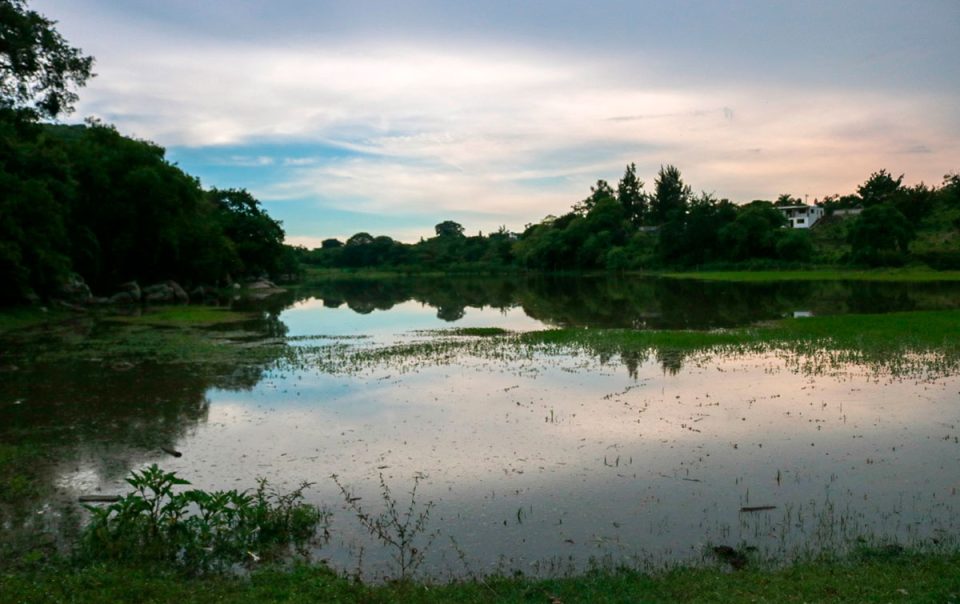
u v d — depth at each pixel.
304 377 18.89
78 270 48.59
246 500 8.87
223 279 75.81
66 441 12.71
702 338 25.27
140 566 7.62
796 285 60.69
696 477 10.55
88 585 6.85
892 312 35.41
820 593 6.45
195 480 10.65
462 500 9.76
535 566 7.72
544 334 27.61
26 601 6.37
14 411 15.02
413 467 11.19
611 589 6.75
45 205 36.38
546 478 10.61
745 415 14.16
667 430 13.15
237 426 13.73
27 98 25.83
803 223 120.56
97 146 50.66
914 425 13.21
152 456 11.84
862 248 79.56
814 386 16.81
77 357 22.80
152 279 57.59
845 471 10.73
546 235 125.81
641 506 9.45
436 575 7.52
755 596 6.42
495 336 28.39
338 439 12.77
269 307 48.44
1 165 34.22
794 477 10.50
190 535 8.33
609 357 21.73
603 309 42.62
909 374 17.98
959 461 11.12
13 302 36.47
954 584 6.50
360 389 17.20
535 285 80.81
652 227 131.88
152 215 51.62
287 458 11.69
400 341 27.09
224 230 79.44
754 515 9.08
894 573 6.96
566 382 17.81
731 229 95.00
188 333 30.41
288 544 8.38
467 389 17.08
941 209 97.12
